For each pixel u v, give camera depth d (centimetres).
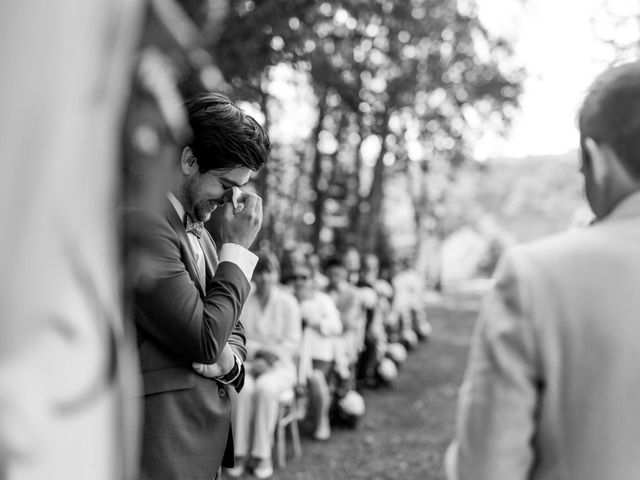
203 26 89
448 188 2834
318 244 1554
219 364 179
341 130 1633
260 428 540
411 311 1447
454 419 757
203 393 175
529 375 117
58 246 79
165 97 87
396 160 2045
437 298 2912
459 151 2094
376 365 909
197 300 166
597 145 126
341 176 1805
